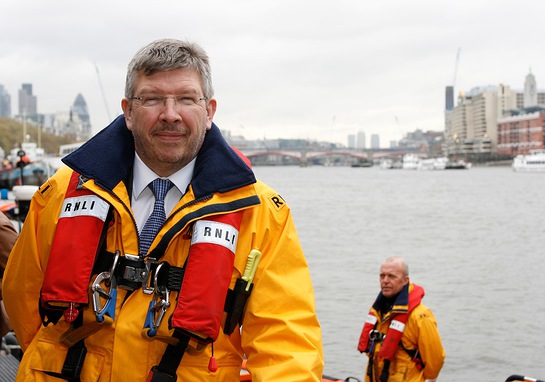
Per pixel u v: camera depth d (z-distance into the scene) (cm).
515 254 3148
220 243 261
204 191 267
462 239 3769
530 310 1895
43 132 13888
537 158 17775
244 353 286
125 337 263
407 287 761
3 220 387
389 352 743
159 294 263
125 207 270
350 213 5475
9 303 290
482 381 1352
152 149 271
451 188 9719
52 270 265
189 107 269
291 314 272
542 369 1404
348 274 2442
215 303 257
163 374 259
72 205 272
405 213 5481
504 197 7669
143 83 269
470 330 1667
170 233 263
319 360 270
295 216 5166
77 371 268
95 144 277
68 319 263
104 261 269
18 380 282
